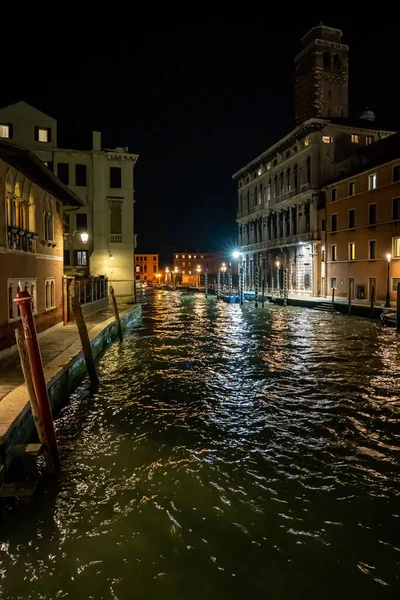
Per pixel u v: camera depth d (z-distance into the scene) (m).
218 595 4.99
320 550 5.73
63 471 7.80
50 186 18.11
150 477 7.62
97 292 30.48
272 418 10.70
